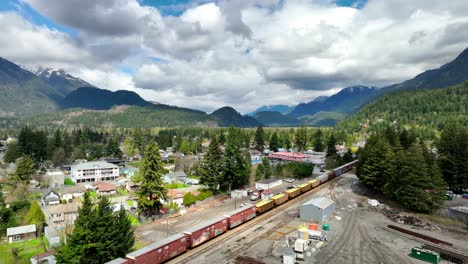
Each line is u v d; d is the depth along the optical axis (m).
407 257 35.94
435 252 35.09
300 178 97.62
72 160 138.50
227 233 44.75
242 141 166.12
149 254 32.38
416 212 55.34
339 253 37.09
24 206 68.62
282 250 38.06
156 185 57.12
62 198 82.75
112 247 34.09
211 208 63.62
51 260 40.44
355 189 75.50
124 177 113.69
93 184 97.00
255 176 94.44
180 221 55.28
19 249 49.69
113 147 156.12
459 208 53.34
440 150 74.50
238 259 35.50
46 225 61.03
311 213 50.81
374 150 71.31
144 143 172.50
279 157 139.00
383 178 65.31
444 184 55.34
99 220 34.78
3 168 116.12
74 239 33.34
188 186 92.50
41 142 133.12
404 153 61.72
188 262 34.88
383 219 51.09
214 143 77.81
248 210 50.34
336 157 121.62
